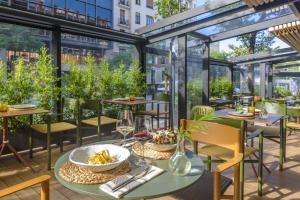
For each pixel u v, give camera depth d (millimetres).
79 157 1461
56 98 4227
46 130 3375
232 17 4711
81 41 4988
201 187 1698
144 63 6070
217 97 8539
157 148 1594
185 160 1325
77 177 1232
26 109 3189
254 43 10461
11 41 3973
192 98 6020
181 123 1934
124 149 1498
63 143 4285
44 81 4102
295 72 11500
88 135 4352
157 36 5770
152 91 6137
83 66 4879
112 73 5348
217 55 9156
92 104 3914
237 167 1506
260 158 2680
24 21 3850
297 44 6051
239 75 10469
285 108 3818
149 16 18438
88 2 11820
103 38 5203
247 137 2621
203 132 1900
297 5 3734
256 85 10453
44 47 4117
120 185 1148
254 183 2920
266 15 5215
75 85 4617
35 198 2518
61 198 2518
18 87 3814
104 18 13172
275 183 2924
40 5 7918
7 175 3090
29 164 3420
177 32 5422
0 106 2967
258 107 4137
